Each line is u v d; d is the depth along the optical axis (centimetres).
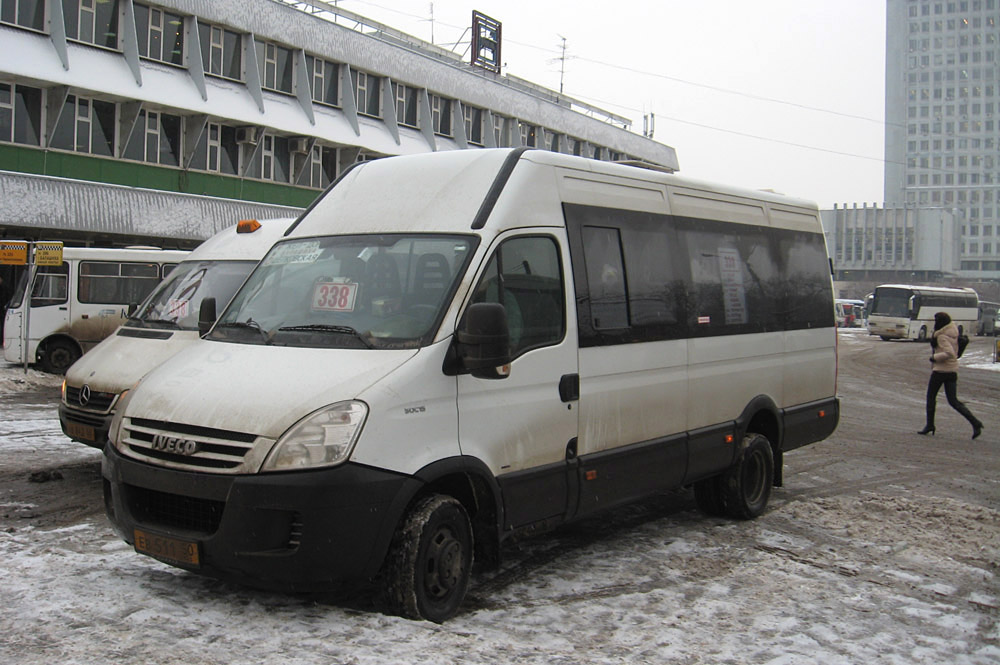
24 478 826
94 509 710
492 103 4322
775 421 789
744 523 750
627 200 639
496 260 520
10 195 2498
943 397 2027
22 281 1848
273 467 431
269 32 3250
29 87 2584
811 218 891
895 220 12438
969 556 684
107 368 812
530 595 543
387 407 451
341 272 537
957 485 971
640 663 441
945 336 1387
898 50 16012
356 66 3616
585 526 727
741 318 747
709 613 525
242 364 489
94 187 2716
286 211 3403
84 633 425
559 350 554
